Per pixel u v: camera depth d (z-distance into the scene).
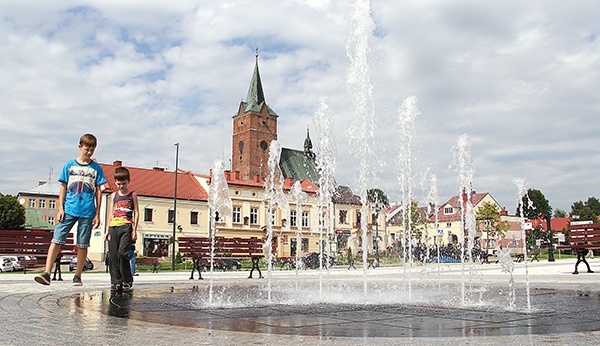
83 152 8.42
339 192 71.06
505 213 78.19
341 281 13.47
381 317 5.29
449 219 74.44
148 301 6.80
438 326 4.59
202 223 58.59
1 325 4.23
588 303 6.95
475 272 18.44
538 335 4.03
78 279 8.80
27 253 11.34
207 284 11.48
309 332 4.16
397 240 70.25
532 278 13.11
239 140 94.81
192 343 3.53
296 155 93.00
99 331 3.99
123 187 8.66
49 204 107.06
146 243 54.69
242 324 4.64
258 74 97.00
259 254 15.60
